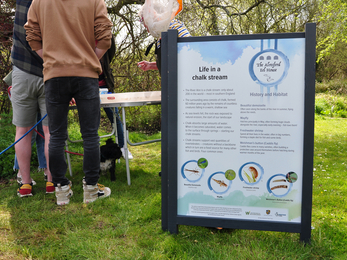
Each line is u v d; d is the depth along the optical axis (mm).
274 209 1834
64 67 2199
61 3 2162
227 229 2023
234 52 1803
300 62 1738
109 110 4141
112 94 3062
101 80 3701
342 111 11625
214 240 1853
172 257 1664
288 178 1806
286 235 1921
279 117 1789
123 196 2695
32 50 2461
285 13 7988
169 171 1928
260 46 1769
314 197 2617
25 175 2703
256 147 1831
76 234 1946
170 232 1963
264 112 1802
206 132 1879
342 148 5191
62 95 2289
